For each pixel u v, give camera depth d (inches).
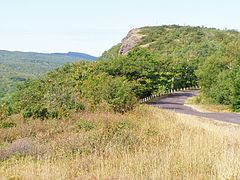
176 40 6181.1
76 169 417.1
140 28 7352.4
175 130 709.9
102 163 411.5
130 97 1092.5
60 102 962.7
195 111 1485.0
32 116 844.0
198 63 3582.7
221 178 361.1
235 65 1894.7
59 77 1720.0
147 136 614.9
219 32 6476.4
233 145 533.0
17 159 500.1
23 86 1572.3
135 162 421.1
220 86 1878.7
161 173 376.8
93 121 781.3
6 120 797.2
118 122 762.2
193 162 416.2
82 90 1184.8
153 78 2258.9
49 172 396.2
